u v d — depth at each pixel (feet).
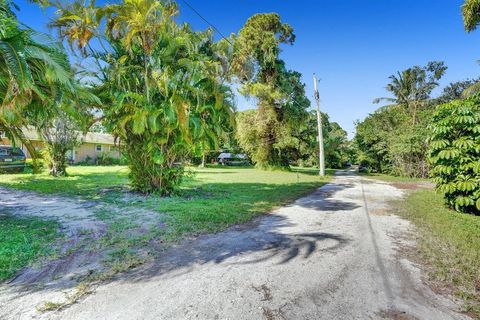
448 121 23.30
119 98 27.61
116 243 14.26
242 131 85.46
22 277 10.43
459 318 8.40
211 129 30.73
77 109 19.90
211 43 34.40
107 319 7.95
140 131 27.09
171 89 27.76
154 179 31.12
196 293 9.50
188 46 28.81
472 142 22.20
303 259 12.84
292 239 15.88
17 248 13.04
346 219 21.06
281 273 11.27
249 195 32.24
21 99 15.20
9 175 47.16
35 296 9.09
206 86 28.94
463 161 22.68
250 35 79.97
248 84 76.89
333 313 8.51
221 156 144.97
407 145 68.59
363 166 102.89
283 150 87.20
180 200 27.71
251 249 14.08
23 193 29.60
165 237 15.42
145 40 27.48
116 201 25.99
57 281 10.14
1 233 15.28
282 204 26.94
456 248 14.33
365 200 30.50
